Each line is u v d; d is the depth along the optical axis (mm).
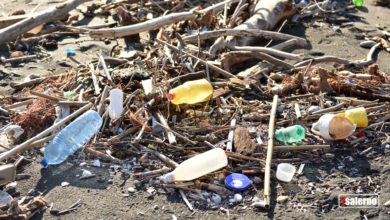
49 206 4785
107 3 6445
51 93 5352
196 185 4859
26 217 4715
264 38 5969
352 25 6246
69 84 5453
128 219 4738
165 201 4812
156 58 5598
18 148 4961
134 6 6379
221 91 5363
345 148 5066
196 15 6031
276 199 4816
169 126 5141
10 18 6027
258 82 5457
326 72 5406
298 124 5172
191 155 5012
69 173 4945
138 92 5266
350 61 5758
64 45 5980
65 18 6246
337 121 5055
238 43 5848
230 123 5176
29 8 6469
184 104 5207
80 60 5805
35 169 4965
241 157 4977
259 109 5266
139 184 4879
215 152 4930
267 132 5129
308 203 4805
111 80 5359
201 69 5523
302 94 5398
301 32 6160
